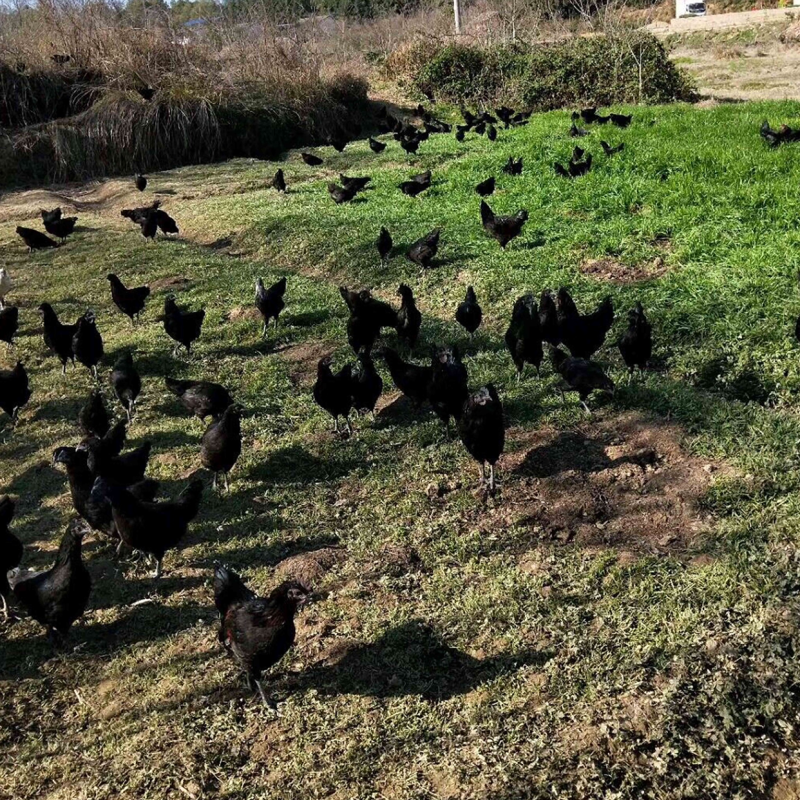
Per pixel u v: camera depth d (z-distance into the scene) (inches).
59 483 170.6
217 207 371.2
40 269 308.2
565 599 128.5
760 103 436.8
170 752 113.7
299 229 311.7
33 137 507.8
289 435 178.4
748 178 275.4
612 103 599.2
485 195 315.0
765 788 103.0
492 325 215.8
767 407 166.2
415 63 722.8
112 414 195.9
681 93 594.2
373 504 154.4
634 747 106.3
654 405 169.2
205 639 130.0
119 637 132.0
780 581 125.3
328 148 526.6
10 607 139.5
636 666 117.0
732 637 119.0
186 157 530.9
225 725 116.5
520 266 243.9
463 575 135.6
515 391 181.8
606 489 149.9
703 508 142.3
